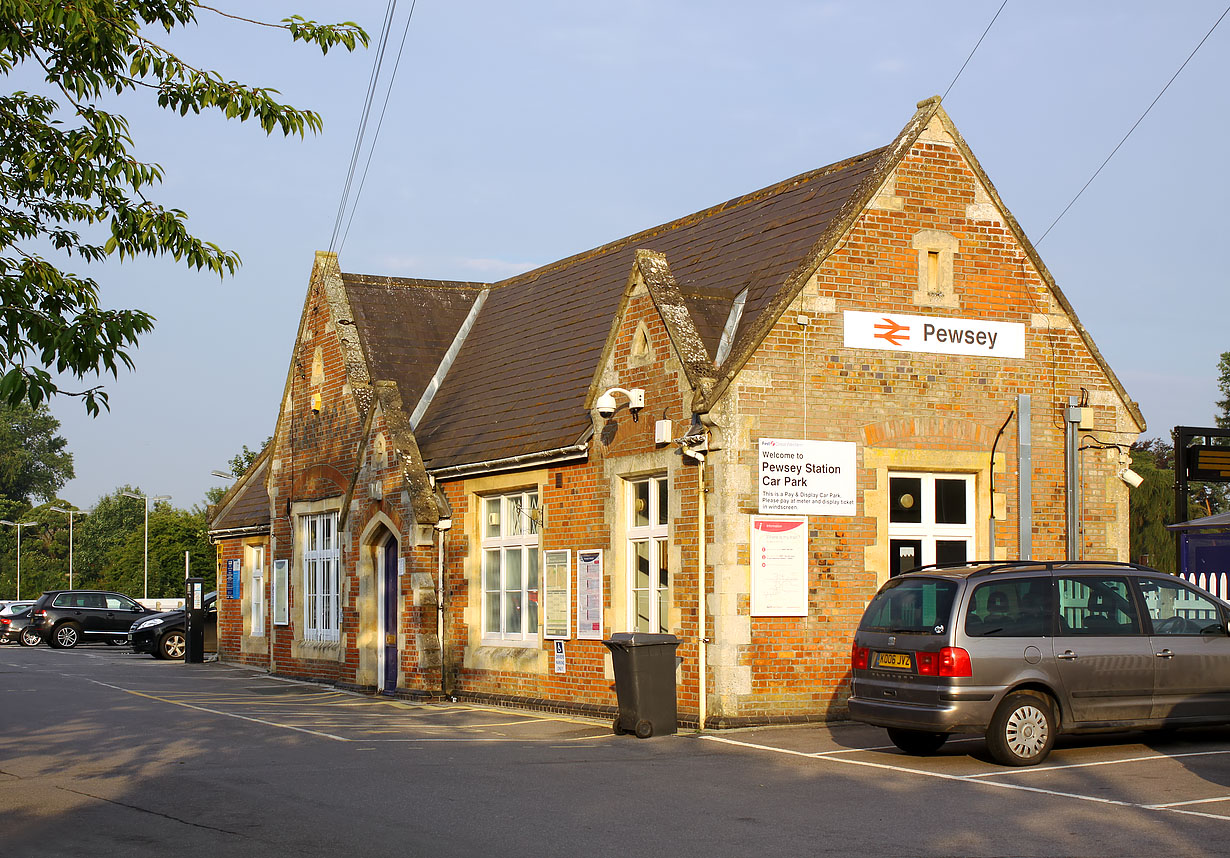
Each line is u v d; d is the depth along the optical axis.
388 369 26.53
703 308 18.39
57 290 10.85
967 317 18.58
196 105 11.87
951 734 14.58
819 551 17.28
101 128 11.48
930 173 18.53
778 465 17.08
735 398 16.92
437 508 22.80
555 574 20.22
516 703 20.77
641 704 16.17
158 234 11.70
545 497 20.48
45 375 10.09
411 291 28.70
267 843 9.62
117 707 20.55
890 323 18.03
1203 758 13.46
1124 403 19.56
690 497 17.27
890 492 18.06
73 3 10.78
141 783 12.51
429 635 22.58
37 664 33.00
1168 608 13.95
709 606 16.89
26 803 11.45
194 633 34.41
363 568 24.62
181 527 82.50
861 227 17.97
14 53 11.22
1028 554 18.59
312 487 27.67
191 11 11.94
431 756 14.44
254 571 32.97
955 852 9.13
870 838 9.63
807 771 13.02
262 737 16.38
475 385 25.14
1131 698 13.47
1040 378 19.05
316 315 27.89
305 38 11.85
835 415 17.55
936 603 13.31
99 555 111.19
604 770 13.25
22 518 114.38
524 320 26.23
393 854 9.20
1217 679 13.85
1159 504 43.44
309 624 27.91
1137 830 9.84
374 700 22.66
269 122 12.00
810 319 17.52
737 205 22.50
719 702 16.64
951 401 18.34
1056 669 13.21
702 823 10.27
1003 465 18.59
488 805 11.16
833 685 17.16
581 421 19.92
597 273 25.03
